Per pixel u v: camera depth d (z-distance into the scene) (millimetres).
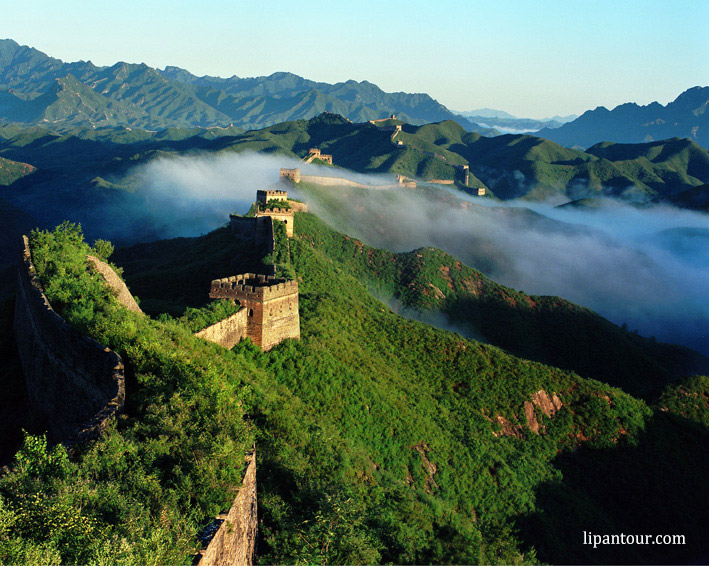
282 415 41875
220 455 27094
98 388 34094
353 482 42906
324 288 103250
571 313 158125
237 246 114125
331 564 30547
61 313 44312
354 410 58562
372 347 79438
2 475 23797
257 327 58188
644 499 73375
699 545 69750
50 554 19266
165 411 30062
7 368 50719
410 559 36875
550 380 84938
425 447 61281
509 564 45156
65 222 66312
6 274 116500
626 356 148375
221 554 23297
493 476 64125
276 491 33312
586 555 61219
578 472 74625
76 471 24188
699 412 98000
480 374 82125
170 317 52750
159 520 22500
